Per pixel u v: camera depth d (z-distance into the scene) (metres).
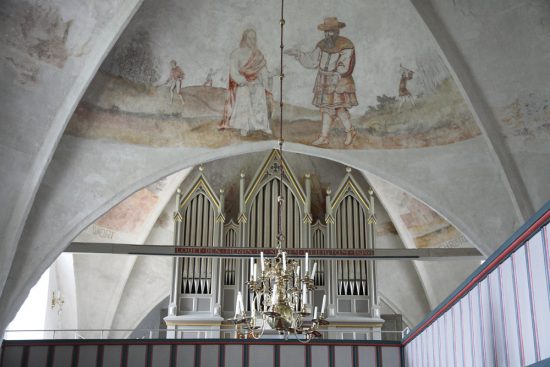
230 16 16.69
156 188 22.64
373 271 21.41
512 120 16.28
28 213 15.95
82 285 22.81
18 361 16.80
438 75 16.81
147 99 17.16
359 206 22.09
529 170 16.39
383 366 17.33
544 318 8.74
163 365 17.12
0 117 15.20
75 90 15.40
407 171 17.58
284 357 17.31
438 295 23.20
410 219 23.14
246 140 17.81
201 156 17.62
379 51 17.11
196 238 21.44
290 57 17.33
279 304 11.81
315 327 12.05
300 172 23.50
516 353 9.65
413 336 16.28
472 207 17.11
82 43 14.97
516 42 15.70
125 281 23.25
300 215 21.88
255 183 22.19
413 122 17.44
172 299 20.84
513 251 9.76
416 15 16.11
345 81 17.53
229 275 21.36
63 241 16.78
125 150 17.25
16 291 16.30
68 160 16.86
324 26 16.94
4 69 14.86
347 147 17.81
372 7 16.45
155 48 16.80
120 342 17.20
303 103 17.70
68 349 17.03
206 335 20.50
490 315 10.71
